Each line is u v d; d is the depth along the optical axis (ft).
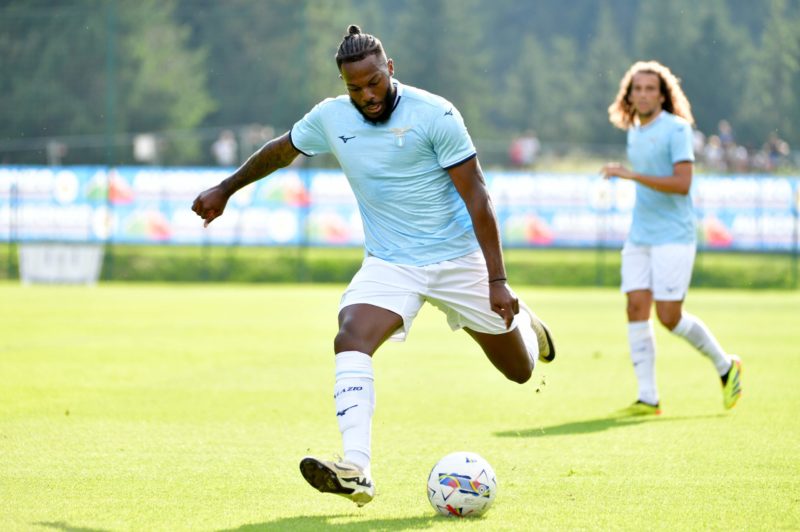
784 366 135.23
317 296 257.34
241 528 57.31
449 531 56.65
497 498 64.69
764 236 293.43
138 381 119.44
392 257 66.39
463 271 66.54
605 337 172.96
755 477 70.90
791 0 425.28
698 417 97.81
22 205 296.51
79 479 69.67
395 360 143.13
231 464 75.15
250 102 335.88
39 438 84.74
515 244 297.33
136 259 305.12
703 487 67.77
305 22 329.72
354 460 60.13
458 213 66.59
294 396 109.29
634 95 103.14
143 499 64.13
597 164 514.68
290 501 63.93
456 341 168.76
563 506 62.49
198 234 295.28
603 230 296.71
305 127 67.15
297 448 81.61
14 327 179.42
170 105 360.48
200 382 119.14
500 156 520.01
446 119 63.31
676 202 101.19
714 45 548.31
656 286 100.63
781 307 237.86
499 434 88.69
